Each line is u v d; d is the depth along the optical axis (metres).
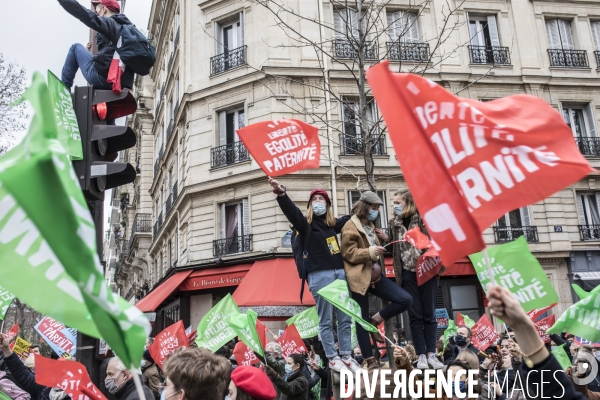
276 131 4.85
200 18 20.81
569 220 19.42
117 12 5.11
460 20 19.70
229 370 3.23
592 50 21.05
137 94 38.97
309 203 5.06
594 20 21.52
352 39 8.67
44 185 1.56
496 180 2.71
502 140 2.72
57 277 1.95
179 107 21.06
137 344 1.86
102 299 1.67
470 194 2.70
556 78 20.12
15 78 16.19
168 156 25.67
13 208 1.93
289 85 18.09
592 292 3.70
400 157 2.68
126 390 4.37
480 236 2.48
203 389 3.01
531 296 4.39
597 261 19.23
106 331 1.85
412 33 19.16
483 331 8.45
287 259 17.02
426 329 5.07
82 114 4.66
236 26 20.08
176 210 21.81
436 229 2.58
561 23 21.20
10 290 1.90
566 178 2.67
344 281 4.59
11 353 5.80
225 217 19.06
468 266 18.33
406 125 2.71
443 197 2.58
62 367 4.35
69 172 1.63
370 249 4.82
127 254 39.69
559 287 18.83
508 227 18.98
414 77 2.75
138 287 38.22
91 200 4.70
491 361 5.81
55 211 1.58
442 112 2.73
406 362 3.75
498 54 19.97
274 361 6.86
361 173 17.78
